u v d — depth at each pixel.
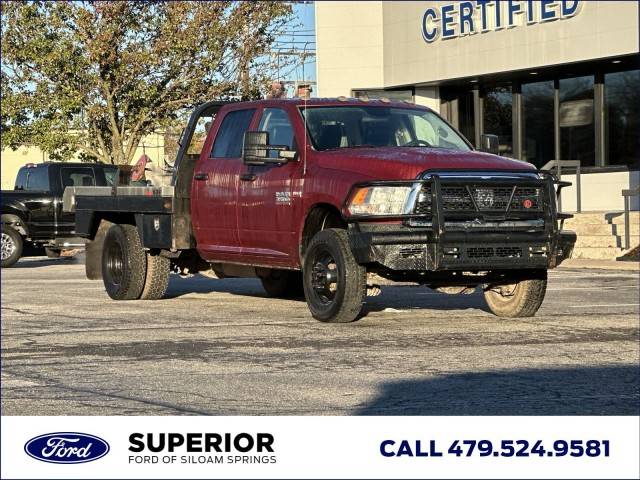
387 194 9.14
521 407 6.25
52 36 26.27
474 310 11.01
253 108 11.03
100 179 21.64
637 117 23.41
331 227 10.14
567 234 9.57
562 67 24.09
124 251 12.32
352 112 10.55
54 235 21.19
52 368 7.75
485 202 9.21
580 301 12.01
